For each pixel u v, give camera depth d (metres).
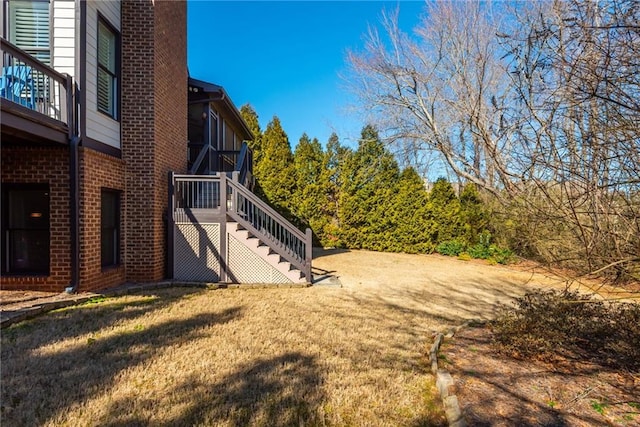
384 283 8.66
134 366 3.38
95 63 6.41
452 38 12.35
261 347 3.99
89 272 6.06
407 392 3.04
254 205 8.68
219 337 4.27
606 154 3.12
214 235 7.77
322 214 17.94
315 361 3.66
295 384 3.12
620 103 2.85
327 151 18.59
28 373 3.18
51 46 5.92
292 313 5.53
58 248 5.88
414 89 14.42
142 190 7.28
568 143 3.32
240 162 10.84
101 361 3.48
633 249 3.21
